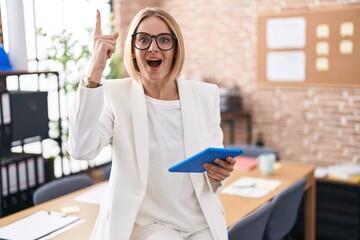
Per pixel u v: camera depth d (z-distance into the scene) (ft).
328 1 15.21
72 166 15.60
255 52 16.67
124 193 5.56
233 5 16.85
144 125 5.63
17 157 11.37
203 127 6.02
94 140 5.18
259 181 10.41
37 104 11.36
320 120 15.89
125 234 5.44
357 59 14.90
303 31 15.71
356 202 13.69
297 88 16.14
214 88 6.23
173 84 6.00
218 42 17.30
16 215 8.11
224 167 5.55
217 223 5.97
